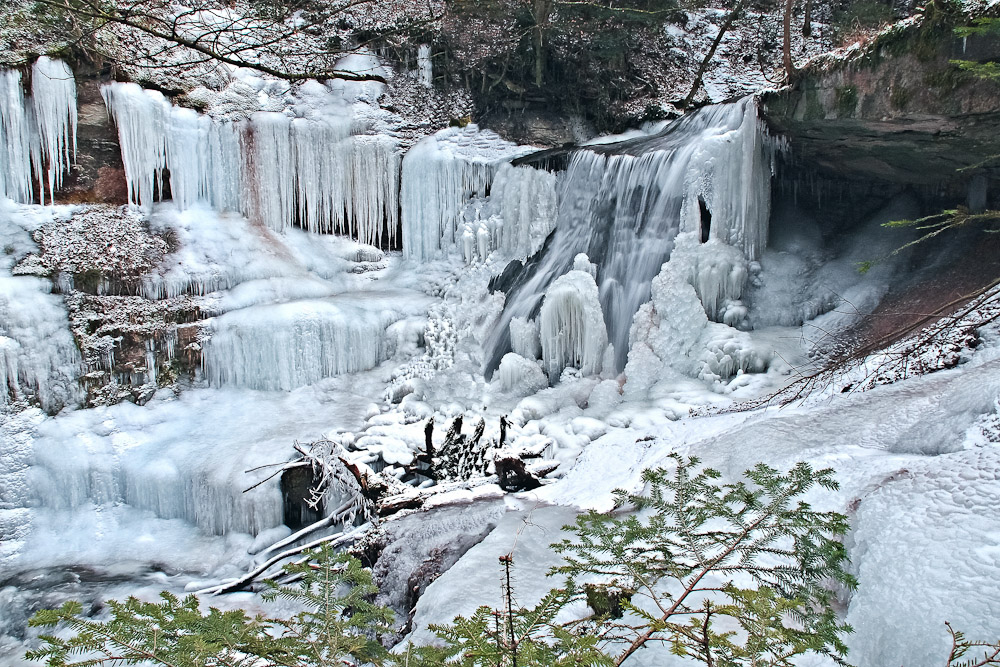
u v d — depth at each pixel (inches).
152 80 456.4
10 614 273.7
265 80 499.5
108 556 320.5
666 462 193.8
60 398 379.9
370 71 535.2
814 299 383.6
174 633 74.2
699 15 682.8
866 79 327.3
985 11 271.1
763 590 82.3
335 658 76.3
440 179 493.7
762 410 247.8
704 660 75.0
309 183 493.4
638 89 605.9
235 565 304.8
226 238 457.7
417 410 382.9
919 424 165.9
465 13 538.6
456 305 459.5
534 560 155.1
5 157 417.7
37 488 348.5
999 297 253.4
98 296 408.8
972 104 285.4
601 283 424.8
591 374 395.5
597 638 84.4
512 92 569.3
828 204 441.7
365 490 284.2
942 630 94.1
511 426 335.9
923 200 400.8
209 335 416.5
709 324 374.3
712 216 392.5
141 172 447.8
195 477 340.8
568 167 470.6
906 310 334.3
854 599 112.8
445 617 133.6
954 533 109.8
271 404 402.3
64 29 403.5
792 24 685.9
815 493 143.4
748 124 388.5
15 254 401.7
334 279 486.3
